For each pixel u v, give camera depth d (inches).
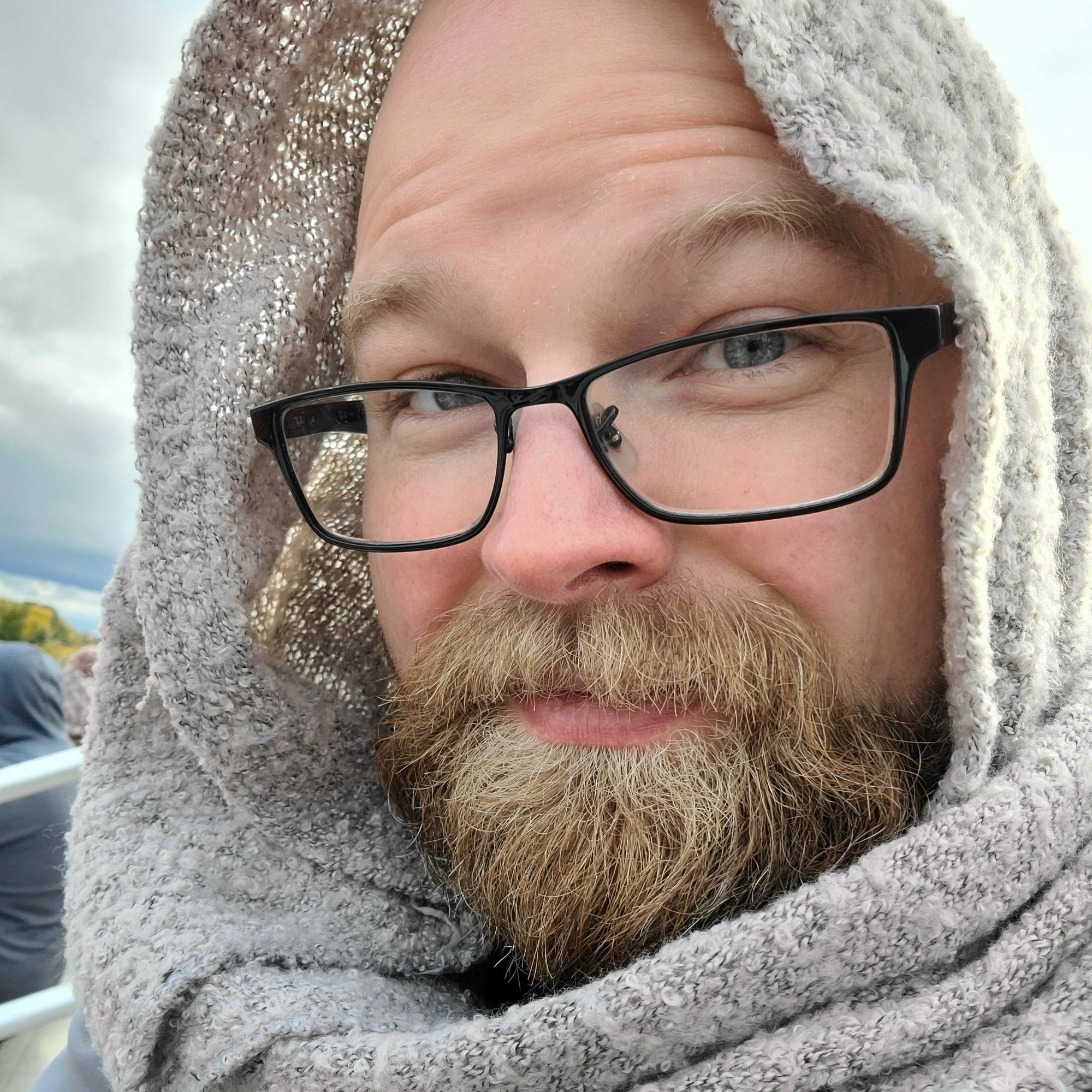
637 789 7.8
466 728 8.7
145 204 9.8
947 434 7.9
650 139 7.8
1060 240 9.0
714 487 7.9
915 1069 6.7
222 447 9.6
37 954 20.5
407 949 9.3
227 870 9.7
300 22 9.8
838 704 7.9
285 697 9.9
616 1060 7.0
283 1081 7.8
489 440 8.9
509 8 8.5
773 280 7.8
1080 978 6.6
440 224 8.3
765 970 6.8
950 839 6.9
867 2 7.8
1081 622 8.5
